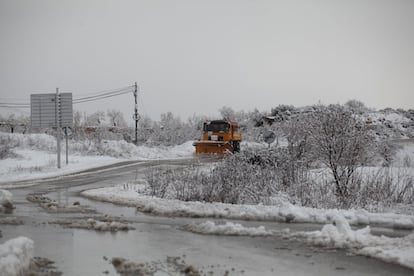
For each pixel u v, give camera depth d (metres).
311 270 7.64
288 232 10.70
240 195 16.33
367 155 17.98
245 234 10.55
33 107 34.81
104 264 7.95
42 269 7.55
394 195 15.95
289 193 16.55
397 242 9.16
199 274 7.29
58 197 18.34
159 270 7.59
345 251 8.91
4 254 7.01
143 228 11.42
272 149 20.20
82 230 11.12
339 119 17.19
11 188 22.41
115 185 22.84
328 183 17.02
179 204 14.55
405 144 33.25
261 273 7.48
